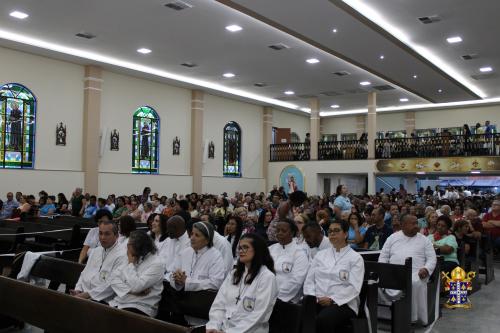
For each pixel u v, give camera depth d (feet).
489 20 41.24
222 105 73.67
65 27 44.01
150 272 14.97
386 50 48.78
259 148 80.53
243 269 13.35
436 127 84.69
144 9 39.45
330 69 58.13
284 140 81.00
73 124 54.39
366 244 26.61
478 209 41.70
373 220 26.84
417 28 43.62
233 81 65.05
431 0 37.06
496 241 34.47
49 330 13.61
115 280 15.39
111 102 58.39
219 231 33.63
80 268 17.93
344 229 16.17
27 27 44.01
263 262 13.14
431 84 64.75
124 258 16.17
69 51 51.19
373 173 69.36
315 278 16.39
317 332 14.43
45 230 33.22
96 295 15.90
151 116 63.57
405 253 21.04
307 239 18.85
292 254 16.83
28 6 39.09
